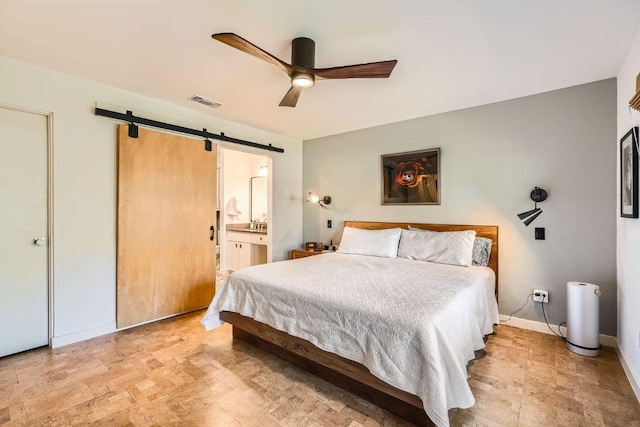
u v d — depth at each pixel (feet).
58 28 5.82
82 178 8.23
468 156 10.27
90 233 8.41
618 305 7.59
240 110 10.64
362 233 11.73
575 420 5.14
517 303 9.39
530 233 9.18
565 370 6.75
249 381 6.38
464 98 9.43
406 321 4.99
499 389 6.05
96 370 6.77
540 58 6.91
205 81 8.24
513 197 9.46
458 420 5.15
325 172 14.43
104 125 8.61
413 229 11.19
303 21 5.54
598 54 6.73
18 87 7.14
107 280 8.77
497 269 9.64
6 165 7.20
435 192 10.97
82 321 8.30
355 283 7.08
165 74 7.82
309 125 12.55
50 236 7.77
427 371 4.54
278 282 7.26
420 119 11.32
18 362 7.06
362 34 5.94
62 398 5.74
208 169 11.18
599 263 8.14
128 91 8.95
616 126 7.89
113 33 6.00
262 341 7.80
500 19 5.46
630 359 6.40
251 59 7.02
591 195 8.25
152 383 6.28
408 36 6.02
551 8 5.16
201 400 5.73
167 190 10.00
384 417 5.27
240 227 19.02
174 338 8.54
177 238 10.30
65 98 7.86
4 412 5.33
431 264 9.34
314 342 6.07
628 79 6.68
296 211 15.15
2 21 5.57
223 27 5.75
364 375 5.44
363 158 13.03
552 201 8.81
